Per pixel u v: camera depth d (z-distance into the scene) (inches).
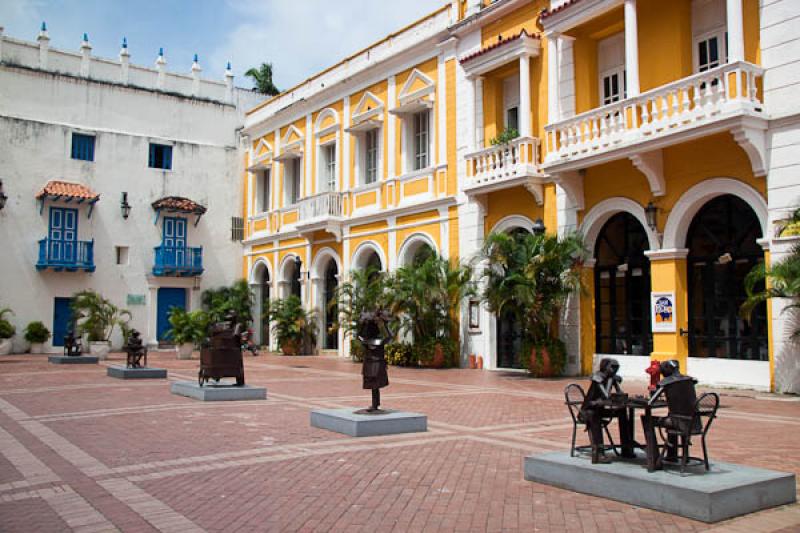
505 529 202.2
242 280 1284.4
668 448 243.9
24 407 458.9
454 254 824.3
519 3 741.9
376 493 241.4
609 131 608.4
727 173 544.7
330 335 1079.0
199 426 380.8
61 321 1154.7
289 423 391.9
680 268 583.5
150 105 1270.9
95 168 1198.9
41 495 241.0
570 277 633.0
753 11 537.3
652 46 616.1
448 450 314.8
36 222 1138.0
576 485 243.1
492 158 748.6
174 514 217.0
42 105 1166.3
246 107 1382.9
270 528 203.6
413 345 802.2
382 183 946.1
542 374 658.8
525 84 710.5
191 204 1259.8
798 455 295.0
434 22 873.5
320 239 1080.2
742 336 546.6
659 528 201.6
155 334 1238.3
